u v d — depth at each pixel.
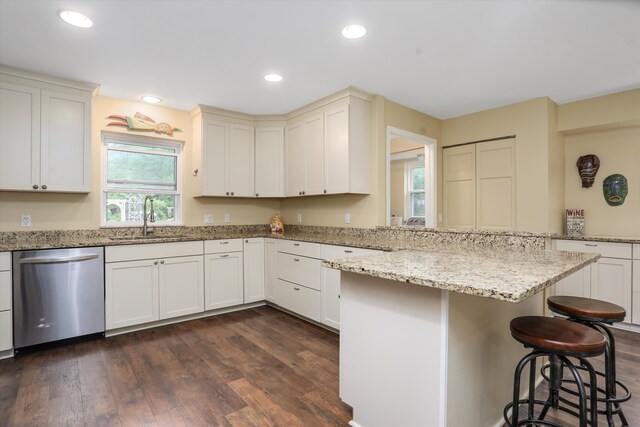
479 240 2.51
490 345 1.65
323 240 3.17
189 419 1.78
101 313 2.87
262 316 3.53
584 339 1.30
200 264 3.41
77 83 2.96
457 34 2.25
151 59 2.58
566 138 3.93
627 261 3.17
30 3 1.88
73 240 3.07
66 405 1.90
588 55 2.56
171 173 3.89
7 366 2.36
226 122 3.89
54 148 2.86
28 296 2.56
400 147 5.45
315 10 1.97
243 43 2.35
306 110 3.74
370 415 1.64
